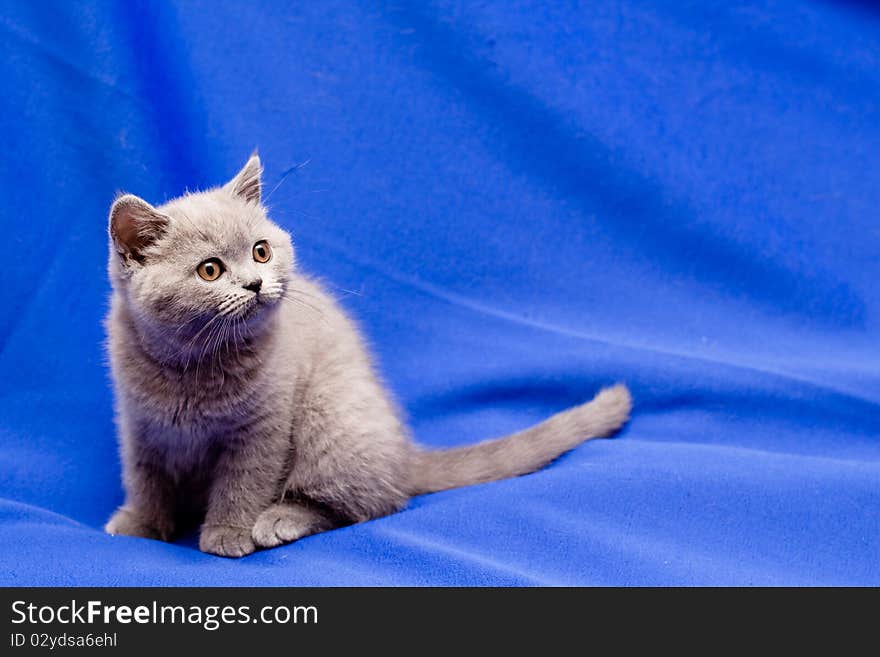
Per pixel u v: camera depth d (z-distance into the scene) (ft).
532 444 6.57
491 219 7.85
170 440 5.57
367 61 7.57
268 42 7.35
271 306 5.26
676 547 5.39
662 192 7.91
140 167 7.04
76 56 6.85
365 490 5.77
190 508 6.14
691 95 7.88
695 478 5.94
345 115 7.57
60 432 6.86
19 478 6.53
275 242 5.51
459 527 5.48
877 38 7.94
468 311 7.82
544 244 7.93
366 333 7.52
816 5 7.89
